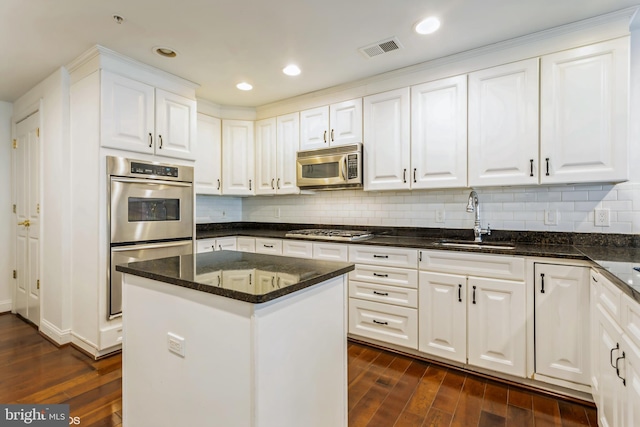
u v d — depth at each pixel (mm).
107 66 2330
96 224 2322
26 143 3119
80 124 2473
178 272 1289
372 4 1816
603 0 1775
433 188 2580
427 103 2559
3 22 1955
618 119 1905
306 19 1966
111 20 1952
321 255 2857
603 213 2189
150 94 2600
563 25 2012
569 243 2293
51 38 2154
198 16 1924
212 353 1103
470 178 2373
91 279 2375
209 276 1218
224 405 1069
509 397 1888
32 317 3045
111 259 2346
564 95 2047
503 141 2246
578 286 1794
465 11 1883
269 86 3035
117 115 2385
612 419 1314
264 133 3629
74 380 2053
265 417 1022
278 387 1076
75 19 1936
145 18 1938
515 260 1976
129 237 2443
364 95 2889
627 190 2115
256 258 1606
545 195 2379
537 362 1918
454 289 2191
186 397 1188
